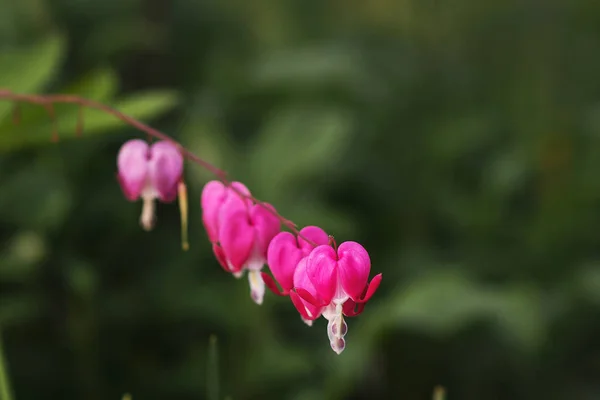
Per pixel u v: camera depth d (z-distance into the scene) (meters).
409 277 7.25
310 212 6.17
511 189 7.80
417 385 7.21
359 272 2.34
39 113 3.26
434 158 8.41
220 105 8.28
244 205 2.64
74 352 6.18
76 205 6.34
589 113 8.98
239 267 2.63
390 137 8.72
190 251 6.68
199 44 9.33
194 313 6.19
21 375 6.01
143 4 8.97
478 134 8.80
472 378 7.22
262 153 6.39
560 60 10.01
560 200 8.02
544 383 7.21
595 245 7.86
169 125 7.70
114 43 7.07
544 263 7.70
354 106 8.63
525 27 10.39
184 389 6.14
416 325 6.64
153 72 8.71
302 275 2.40
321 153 6.27
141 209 6.89
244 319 6.09
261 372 5.95
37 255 5.65
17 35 6.50
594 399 7.02
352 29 10.81
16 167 6.16
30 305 5.78
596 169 8.23
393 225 8.05
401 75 9.84
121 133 7.15
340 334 2.32
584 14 10.31
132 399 6.24
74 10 7.22
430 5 10.60
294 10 10.55
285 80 7.98
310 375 6.22
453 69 10.30
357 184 8.11
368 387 7.25
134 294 6.38
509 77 10.13
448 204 8.01
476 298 5.77
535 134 8.98
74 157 6.36
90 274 5.93
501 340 7.16
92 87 3.37
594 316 7.16
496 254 7.74
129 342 6.58
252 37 10.16
